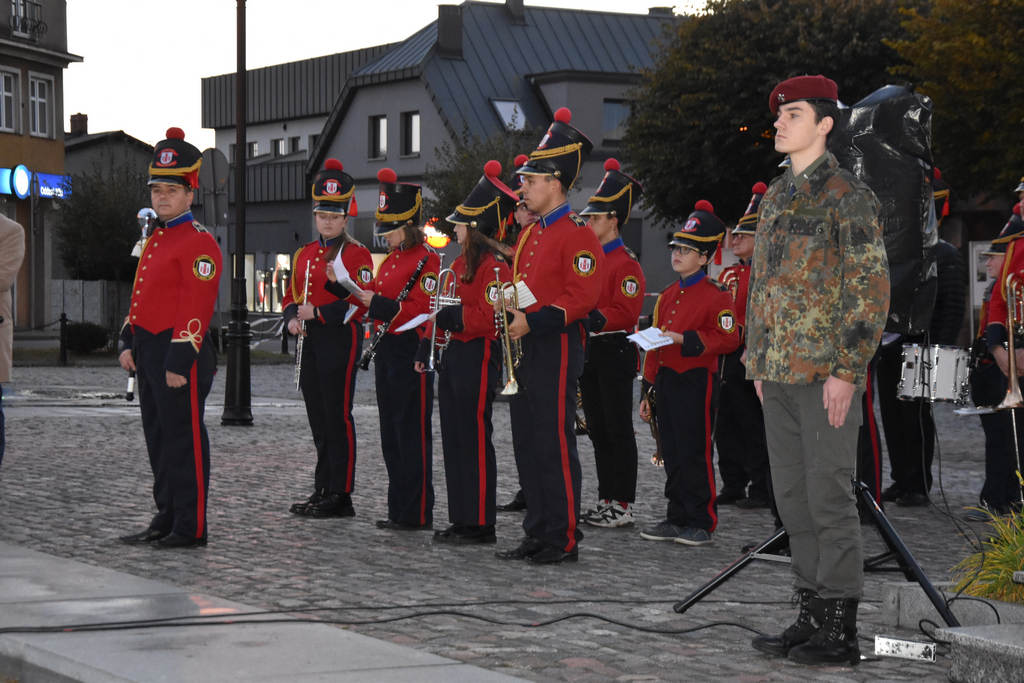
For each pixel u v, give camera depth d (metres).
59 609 6.11
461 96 45.66
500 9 47.91
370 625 6.03
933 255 8.02
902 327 7.97
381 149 49.28
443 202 33.81
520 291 7.73
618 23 49.06
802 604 5.67
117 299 37.84
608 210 9.04
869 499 6.05
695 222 8.73
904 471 10.57
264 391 23.22
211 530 8.71
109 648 5.40
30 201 40.06
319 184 9.36
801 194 5.49
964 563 6.26
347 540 8.45
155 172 8.05
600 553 8.21
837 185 5.42
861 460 8.70
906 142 7.92
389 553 8.02
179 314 7.96
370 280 9.37
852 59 30.53
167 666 5.14
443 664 5.23
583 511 9.87
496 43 47.09
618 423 9.18
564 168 7.75
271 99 61.88
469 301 8.33
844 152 8.05
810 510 5.50
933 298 8.04
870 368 8.73
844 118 8.07
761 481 10.43
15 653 5.48
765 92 30.77
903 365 8.05
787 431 5.61
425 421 8.93
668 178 32.50
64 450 12.94
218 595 6.71
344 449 9.35
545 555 7.76
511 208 8.38
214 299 8.08
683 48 32.12
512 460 12.97
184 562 7.58
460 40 46.41
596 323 8.52
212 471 11.72
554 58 47.34
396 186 9.04
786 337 5.45
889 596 6.18
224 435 14.93
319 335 9.31
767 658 5.58
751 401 10.40
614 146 45.06
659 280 44.81
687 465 8.59
